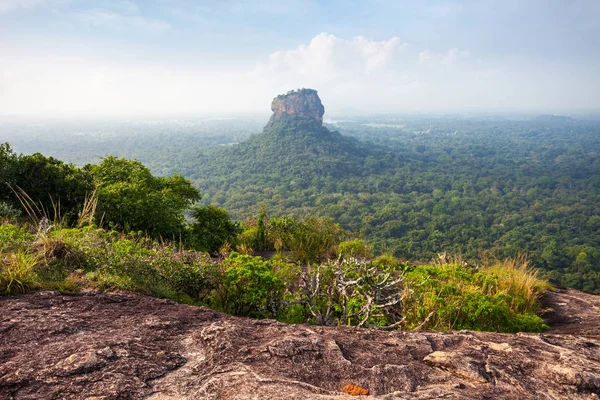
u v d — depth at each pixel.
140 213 8.80
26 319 2.50
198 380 1.89
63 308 2.79
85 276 3.62
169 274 4.20
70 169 9.71
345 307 4.12
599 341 2.83
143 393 1.75
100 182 9.60
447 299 4.64
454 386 1.96
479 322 4.39
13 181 8.57
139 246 5.08
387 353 2.33
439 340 2.58
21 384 1.75
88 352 2.05
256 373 1.94
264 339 2.43
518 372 2.13
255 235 10.73
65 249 3.98
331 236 9.91
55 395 1.68
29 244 4.08
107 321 2.62
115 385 1.78
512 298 5.42
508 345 2.50
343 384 1.95
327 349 2.26
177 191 11.85
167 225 9.28
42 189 8.84
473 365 2.14
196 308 3.11
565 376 2.07
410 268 7.25
